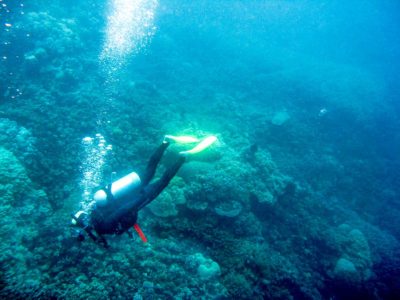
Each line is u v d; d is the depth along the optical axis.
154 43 22.73
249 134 14.79
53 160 8.46
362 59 30.55
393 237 12.30
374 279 9.63
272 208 9.17
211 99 17.94
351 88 21.33
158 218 6.92
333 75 22.56
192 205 7.20
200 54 25.88
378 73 27.27
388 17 31.97
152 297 4.94
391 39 31.30
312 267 9.06
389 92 22.27
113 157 8.88
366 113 19.44
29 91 11.02
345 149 17.44
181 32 27.06
